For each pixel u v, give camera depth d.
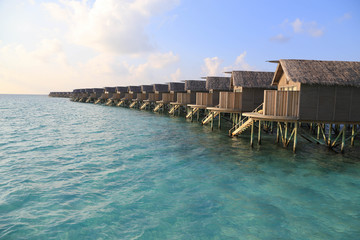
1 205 7.50
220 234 6.17
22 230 6.19
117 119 32.66
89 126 25.86
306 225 6.64
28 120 31.33
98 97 79.00
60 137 19.23
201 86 34.91
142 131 22.33
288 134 20.36
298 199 8.23
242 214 7.17
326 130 23.92
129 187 9.02
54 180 9.68
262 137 19.14
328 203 7.98
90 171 10.80
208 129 23.52
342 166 11.88
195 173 10.64
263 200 8.12
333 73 13.33
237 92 20.25
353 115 13.60
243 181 9.77
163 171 10.87
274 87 19.80
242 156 13.47
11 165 11.63
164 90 46.06
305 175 10.59
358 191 8.96
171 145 16.20
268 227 6.52
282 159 12.94
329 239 6.04
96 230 6.24
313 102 13.41
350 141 17.50
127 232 6.18
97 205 7.58
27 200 7.87
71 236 5.98
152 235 6.07
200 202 7.89
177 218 6.89
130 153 14.02
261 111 16.34
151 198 8.11
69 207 7.43
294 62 13.83
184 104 34.28
